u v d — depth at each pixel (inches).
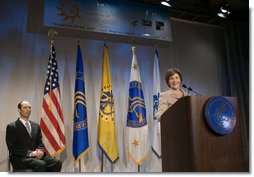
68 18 182.2
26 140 143.3
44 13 177.3
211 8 234.1
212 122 64.6
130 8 201.2
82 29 184.5
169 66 218.4
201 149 63.2
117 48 203.8
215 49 240.2
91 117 185.5
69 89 183.3
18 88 172.9
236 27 241.1
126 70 202.4
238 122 68.2
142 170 187.0
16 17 182.7
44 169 134.8
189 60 227.3
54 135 157.5
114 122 174.7
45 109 159.9
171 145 72.1
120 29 194.9
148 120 198.5
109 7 195.2
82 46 194.2
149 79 207.5
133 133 175.5
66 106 180.4
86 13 187.9
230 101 69.3
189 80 223.0
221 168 63.4
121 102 195.2
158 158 183.2
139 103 180.4
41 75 179.0
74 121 167.2
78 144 163.6
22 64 176.9
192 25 237.5
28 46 180.9
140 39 213.0
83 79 174.7
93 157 180.1
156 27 205.8
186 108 65.9
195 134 63.7
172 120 72.4
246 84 228.5
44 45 184.5
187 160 64.1
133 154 173.0
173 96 93.5
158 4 226.7
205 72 230.7
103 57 185.0
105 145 169.3
